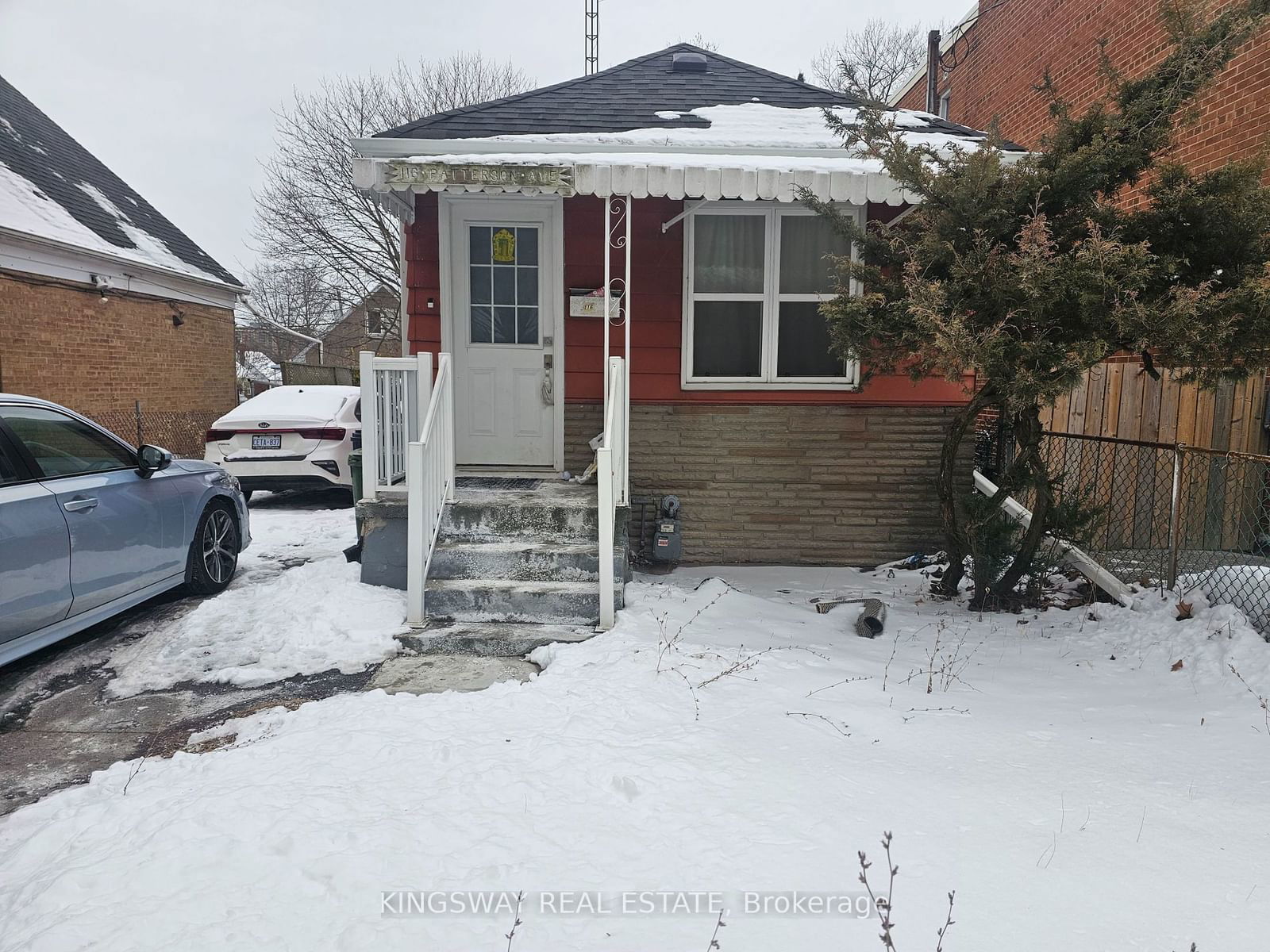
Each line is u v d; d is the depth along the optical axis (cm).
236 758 329
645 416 704
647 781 296
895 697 394
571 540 574
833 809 279
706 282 702
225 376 1700
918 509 713
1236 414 625
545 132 669
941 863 246
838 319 542
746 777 302
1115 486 691
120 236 1393
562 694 388
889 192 571
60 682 457
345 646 487
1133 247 439
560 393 696
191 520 579
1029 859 249
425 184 551
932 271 528
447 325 685
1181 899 227
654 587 596
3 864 266
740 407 704
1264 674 395
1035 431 548
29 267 1112
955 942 209
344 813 272
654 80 788
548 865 246
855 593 620
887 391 704
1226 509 628
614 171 557
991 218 486
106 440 525
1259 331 432
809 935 214
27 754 373
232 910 222
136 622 548
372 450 577
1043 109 1087
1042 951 205
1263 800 285
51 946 206
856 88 534
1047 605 575
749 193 562
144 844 256
